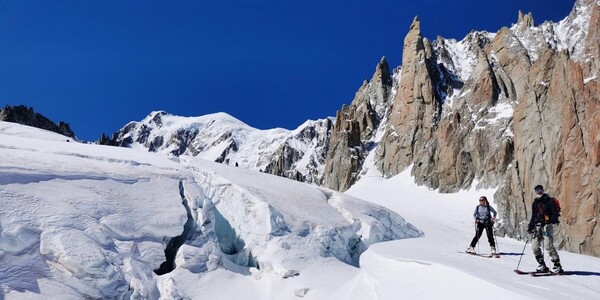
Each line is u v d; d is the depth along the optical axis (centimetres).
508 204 5666
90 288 1814
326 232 2725
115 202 2320
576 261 1683
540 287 1158
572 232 4544
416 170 8062
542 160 5369
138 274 1989
